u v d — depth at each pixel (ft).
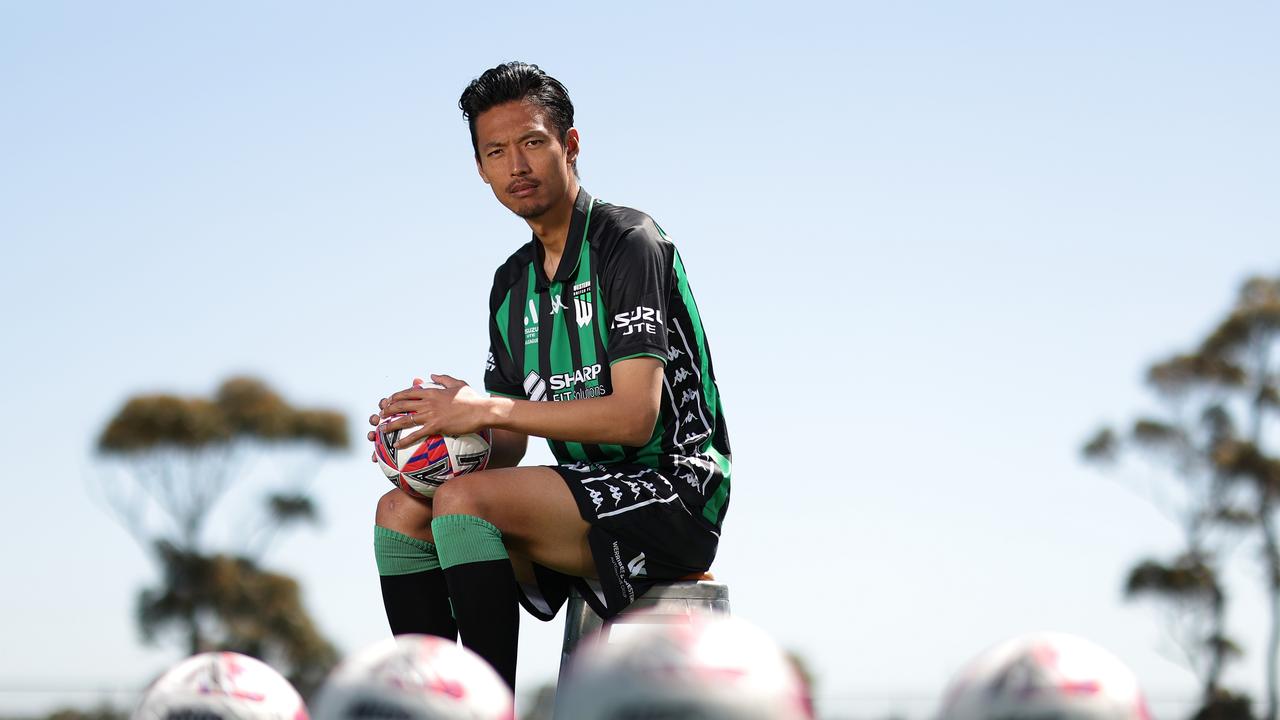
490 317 12.33
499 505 10.05
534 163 11.29
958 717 6.15
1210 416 100.27
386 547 10.57
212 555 97.25
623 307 11.01
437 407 10.44
